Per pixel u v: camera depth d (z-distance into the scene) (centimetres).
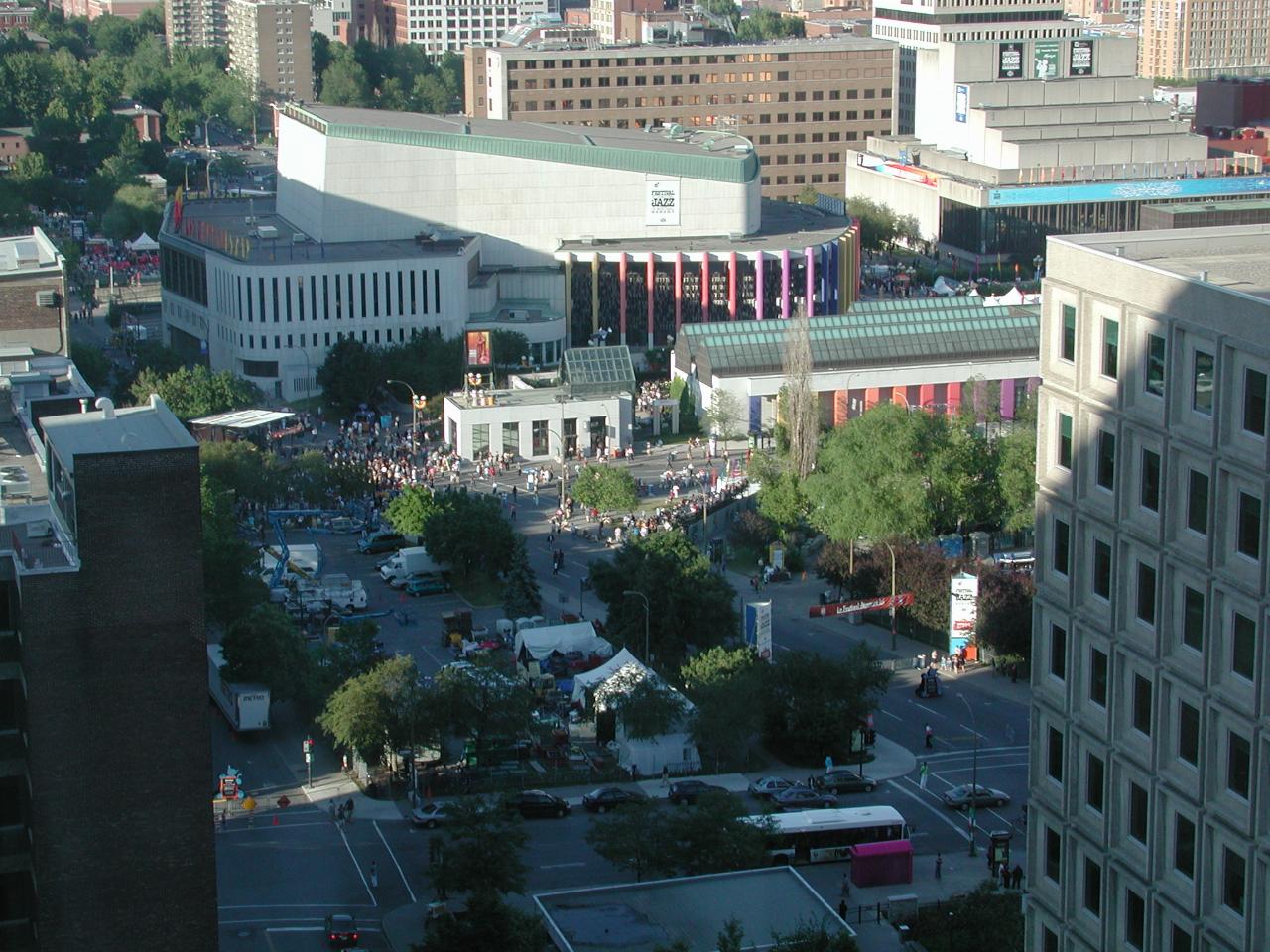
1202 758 8306
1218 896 8312
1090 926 9231
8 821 11669
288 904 16662
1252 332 7838
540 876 17138
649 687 19662
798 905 14350
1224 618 8162
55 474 12169
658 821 16525
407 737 19212
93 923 11625
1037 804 9581
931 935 15525
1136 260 8894
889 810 17700
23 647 11269
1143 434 8550
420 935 15988
